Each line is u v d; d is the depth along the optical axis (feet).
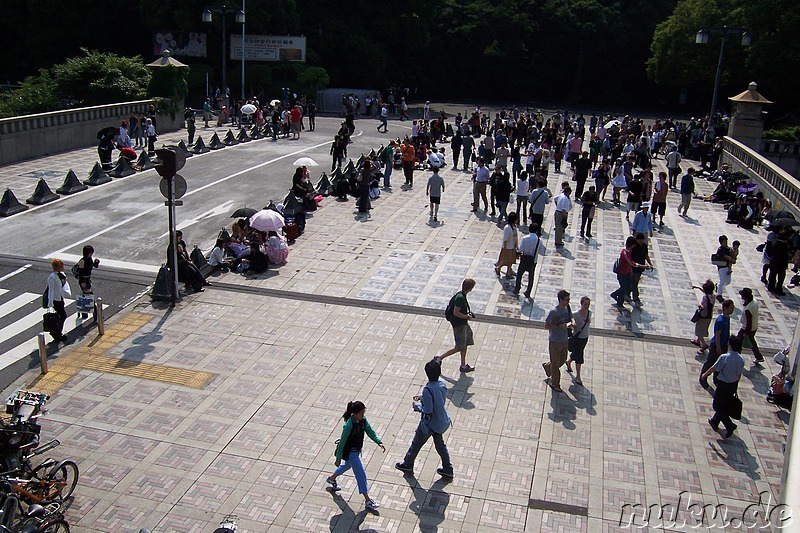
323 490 38.58
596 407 47.32
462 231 82.48
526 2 254.06
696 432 44.93
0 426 35.40
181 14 194.59
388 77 241.96
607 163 96.43
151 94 144.56
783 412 47.52
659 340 57.26
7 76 222.89
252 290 64.08
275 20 207.31
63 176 98.58
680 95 244.42
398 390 48.55
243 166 111.75
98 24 210.79
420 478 39.70
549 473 40.45
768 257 69.87
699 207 99.86
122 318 58.18
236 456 41.24
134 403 46.19
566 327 48.06
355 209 90.53
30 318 57.72
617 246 79.46
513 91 258.78
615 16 245.24
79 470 39.52
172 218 61.00
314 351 53.47
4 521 32.09
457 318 49.85
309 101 160.45
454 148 118.11
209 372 50.19
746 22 172.55
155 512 36.58
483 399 47.73
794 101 177.68
